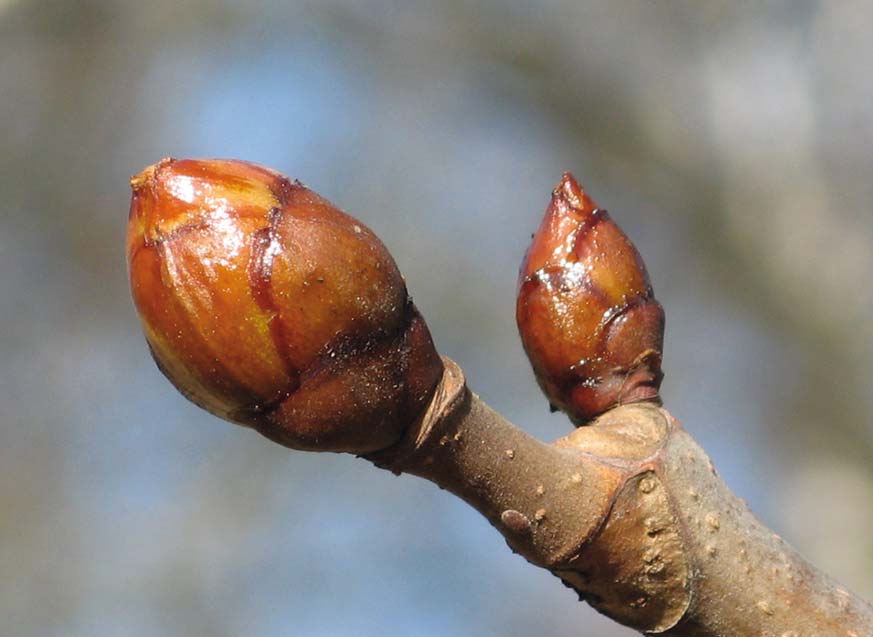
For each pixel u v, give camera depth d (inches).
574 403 12.5
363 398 11.7
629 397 12.4
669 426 12.2
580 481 12.0
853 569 41.5
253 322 11.6
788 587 12.0
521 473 11.9
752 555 12.0
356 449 11.8
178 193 11.6
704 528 12.0
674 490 12.0
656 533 12.0
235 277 11.6
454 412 11.8
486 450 11.9
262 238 11.6
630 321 12.5
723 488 12.1
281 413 11.7
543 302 12.5
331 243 11.6
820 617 12.0
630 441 12.1
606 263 12.5
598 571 12.0
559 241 12.6
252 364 11.6
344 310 11.6
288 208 11.7
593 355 12.4
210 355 11.6
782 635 12.0
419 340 11.8
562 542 11.9
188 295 11.6
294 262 11.6
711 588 12.0
